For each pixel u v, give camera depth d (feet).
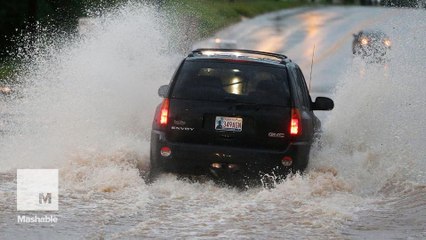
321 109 109.29
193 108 93.40
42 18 360.89
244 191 91.66
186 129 93.09
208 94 93.81
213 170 92.63
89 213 78.18
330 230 73.10
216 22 497.46
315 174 93.71
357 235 71.77
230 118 92.94
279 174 92.43
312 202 85.51
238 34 515.91
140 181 91.45
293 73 96.94
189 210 80.59
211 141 92.94
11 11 376.27
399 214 81.05
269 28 575.38
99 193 87.51
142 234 70.18
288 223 75.51
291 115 92.94
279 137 92.63
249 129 92.84
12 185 89.97
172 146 92.73
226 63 95.20
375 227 75.00
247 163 92.12
